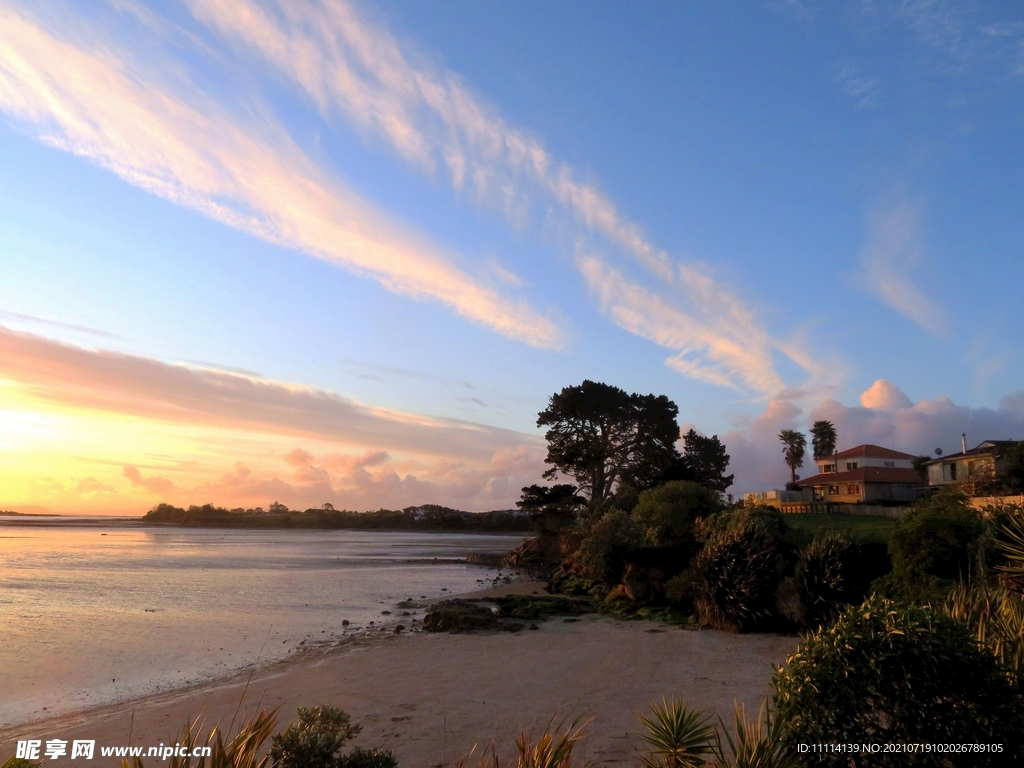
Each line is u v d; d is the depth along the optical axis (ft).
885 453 225.35
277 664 61.16
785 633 65.21
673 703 26.11
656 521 102.99
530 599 96.53
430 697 44.50
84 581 139.44
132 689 53.78
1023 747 20.33
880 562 65.82
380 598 115.65
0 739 41.14
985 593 34.47
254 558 222.07
